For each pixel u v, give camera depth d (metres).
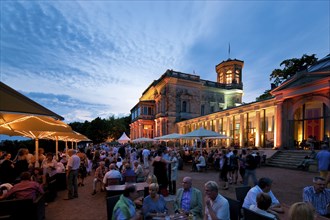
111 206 4.80
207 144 30.92
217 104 49.12
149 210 4.45
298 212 2.56
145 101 49.97
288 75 32.91
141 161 23.31
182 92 45.03
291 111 19.89
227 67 52.53
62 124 7.59
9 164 7.82
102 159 15.70
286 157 17.66
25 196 5.45
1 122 5.50
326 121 17.67
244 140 26.25
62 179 10.32
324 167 8.27
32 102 4.39
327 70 16.98
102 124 65.50
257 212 3.69
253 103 24.25
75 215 6.70
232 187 10.41
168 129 42.78
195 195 4.70
